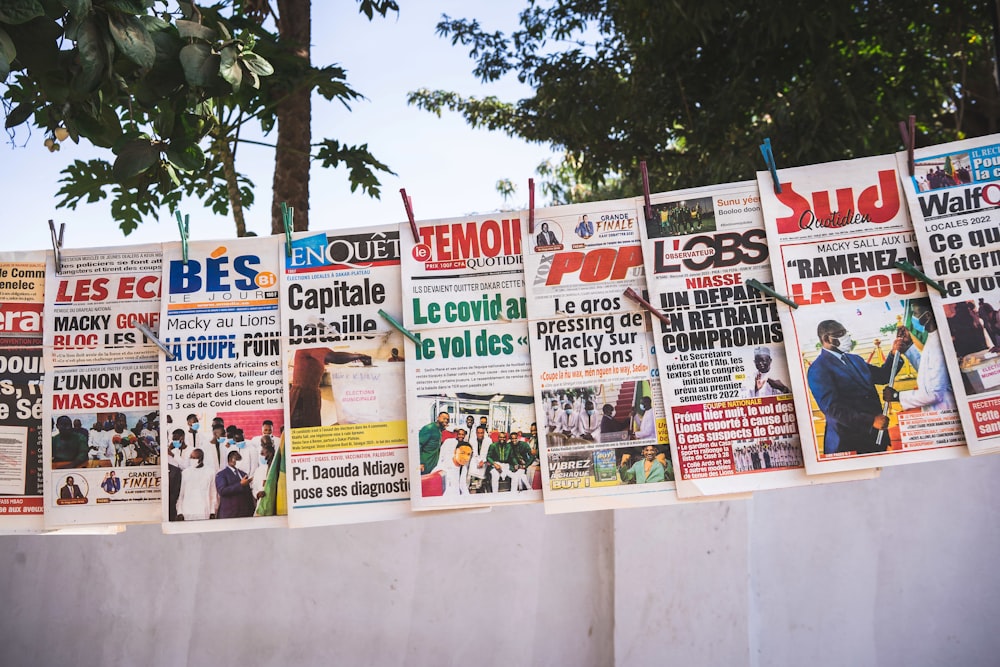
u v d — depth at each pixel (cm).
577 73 962
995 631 368
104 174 522
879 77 805
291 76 463
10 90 355
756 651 363
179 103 319
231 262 287
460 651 371
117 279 288
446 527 378
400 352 281
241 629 373
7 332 286
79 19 257
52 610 378
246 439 279
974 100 845
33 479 283
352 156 494
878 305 271
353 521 274
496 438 274
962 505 375
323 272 285
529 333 277
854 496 378
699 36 823
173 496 277
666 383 272
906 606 372
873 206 275
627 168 999
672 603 362
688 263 276
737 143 767
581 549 377
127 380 285
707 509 367
